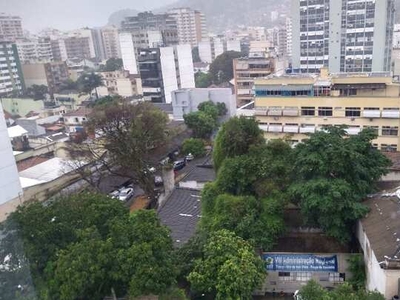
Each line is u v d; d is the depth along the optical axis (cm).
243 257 1703
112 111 3641
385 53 7306
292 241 2166
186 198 3064
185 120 5062
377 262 1659
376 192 2162
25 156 4472
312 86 4050
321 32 7544
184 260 1877
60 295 1548
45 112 7444
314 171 2078
